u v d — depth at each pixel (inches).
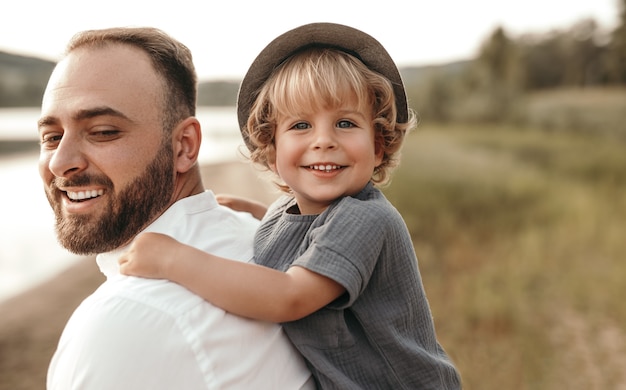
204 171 860.6
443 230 315.9
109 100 52.2
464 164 528.1
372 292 55.1
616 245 274.2
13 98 3179.1
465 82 1106.1
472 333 186.7
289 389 53.0
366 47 65.0
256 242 60.6
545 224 326.6
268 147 66.9
